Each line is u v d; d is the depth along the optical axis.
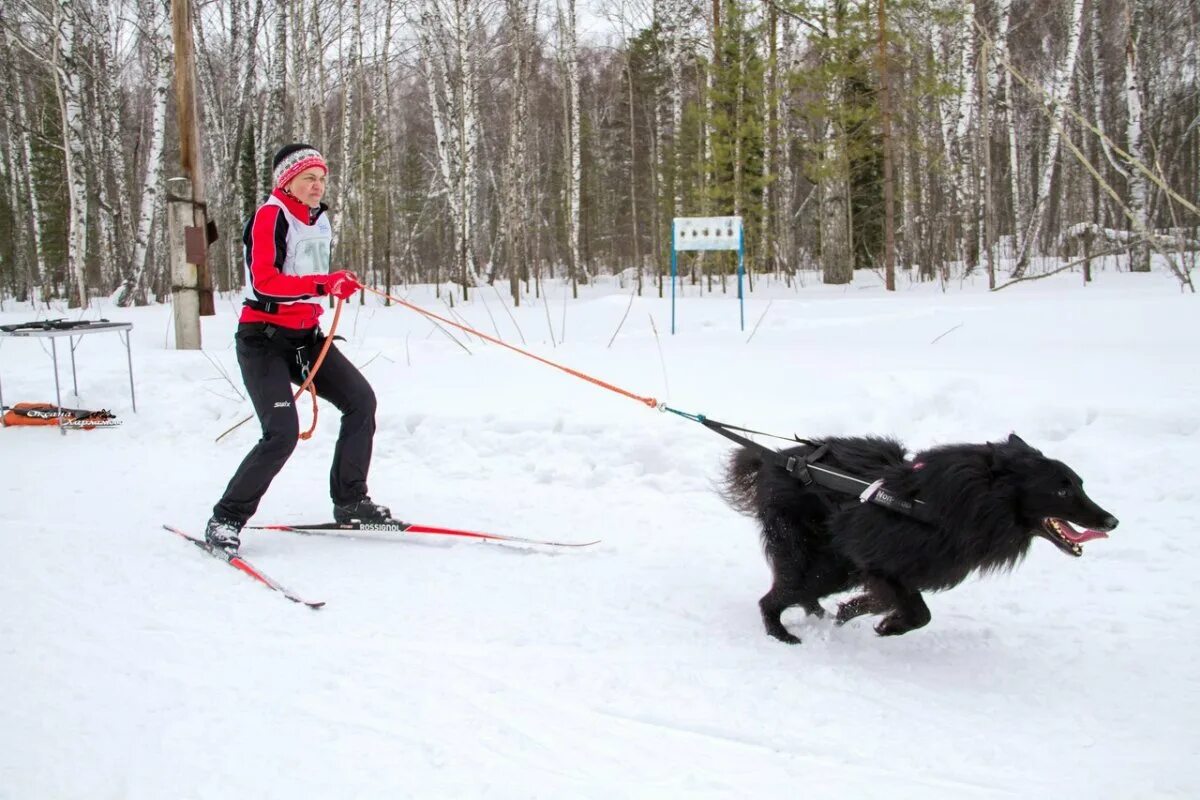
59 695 3.57
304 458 7.66
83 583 4.85
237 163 26.62
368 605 4.60
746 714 3.48
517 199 24.31
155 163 19.48
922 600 4.00
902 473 3.87
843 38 20.25
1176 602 4.49
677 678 3.79
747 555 5.39
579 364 9.74
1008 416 7.06
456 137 26.97
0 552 5.33
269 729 3.31
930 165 24.12
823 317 13.34
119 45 25.45
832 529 4.04
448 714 3.45
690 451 6.91
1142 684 3.72
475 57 26.39
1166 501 5.75
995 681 3.79
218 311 16.95
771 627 4.25
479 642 4.14
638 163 34.41
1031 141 32.66
